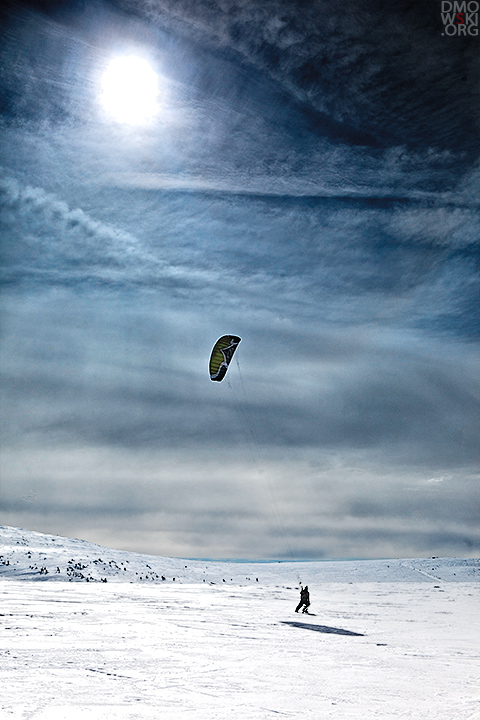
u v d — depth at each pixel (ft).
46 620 63.67
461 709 29.04
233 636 60.18
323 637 63.72
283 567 289.12
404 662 46.96
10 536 273.33
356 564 294.25
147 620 70.74
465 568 268.41
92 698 28.02
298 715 26.84
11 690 28.76
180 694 30.42
